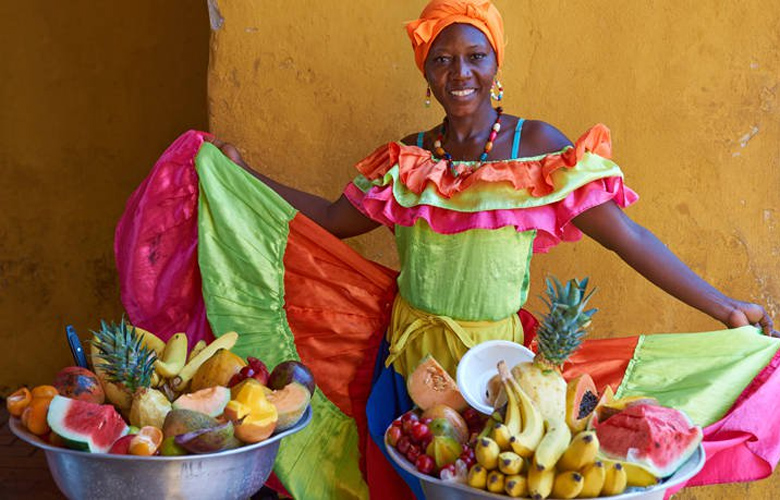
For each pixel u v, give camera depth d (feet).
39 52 19.93
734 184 13.25
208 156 11.85
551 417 8.57
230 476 8.77
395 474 11.27
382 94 13.43
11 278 20.54
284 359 11.94
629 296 13.67
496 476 8.10
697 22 13.00
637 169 13.37
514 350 10.10
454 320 10.90
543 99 13.37
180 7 19.56
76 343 9.96
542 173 10.43
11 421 9.21
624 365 11.06
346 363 11.98
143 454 8.38
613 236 10.79
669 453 8.36
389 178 10.78
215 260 11.82
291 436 11.72
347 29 13.30
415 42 10.80
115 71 19.92
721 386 10.55
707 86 13.10
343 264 11.75
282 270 11.79
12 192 20.34
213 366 9.76
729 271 13.42
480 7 10.50
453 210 10.42
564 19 13.19
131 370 9.43
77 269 20.42
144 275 12.17
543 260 13.73
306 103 13.48
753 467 10.38
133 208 12.36
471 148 10.94
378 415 11.16
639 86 13.20
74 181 20.25
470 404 9.46
